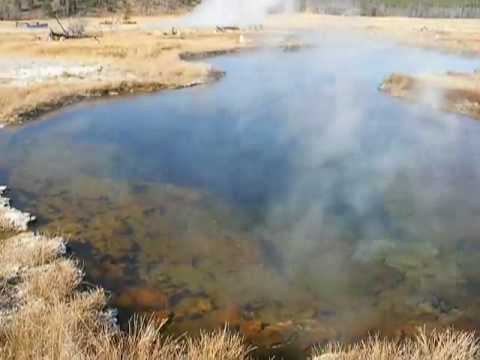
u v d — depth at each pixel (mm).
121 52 31641
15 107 16891
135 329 5031
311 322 5977
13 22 65250
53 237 7855
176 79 24219
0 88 19109
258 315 6078
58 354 4363
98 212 9117
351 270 7352
